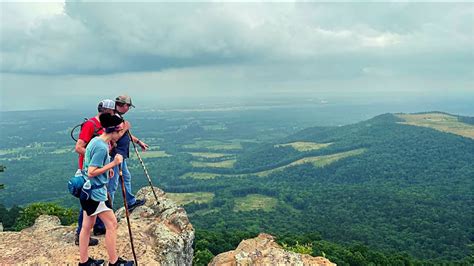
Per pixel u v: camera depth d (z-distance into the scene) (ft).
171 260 31.35
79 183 23.30
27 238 32.22
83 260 24.53
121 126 24.02
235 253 34.96
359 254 224.53
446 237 356.59
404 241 353.10
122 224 34.68
